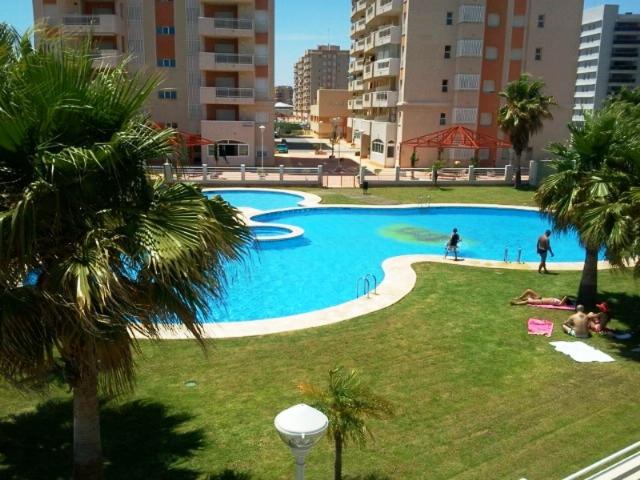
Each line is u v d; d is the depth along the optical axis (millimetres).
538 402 10680
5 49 5926
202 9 48844
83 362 6285
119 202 6496
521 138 41750
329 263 23922
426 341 13734
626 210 12734
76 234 6117
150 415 10086
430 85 51625
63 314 5789
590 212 13492
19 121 5555
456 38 50812
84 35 6297
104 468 8492
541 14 51719
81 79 6008
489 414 10211
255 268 22938
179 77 50594
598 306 15109
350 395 7402
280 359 12555
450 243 22625
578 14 52031
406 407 10445
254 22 49281
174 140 6891
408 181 42656
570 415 10188
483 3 49719
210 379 11547
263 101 50781
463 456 8867
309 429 5250
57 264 5840
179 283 6289
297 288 20656
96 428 7188
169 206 6480
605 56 137625
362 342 13609
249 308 18547
